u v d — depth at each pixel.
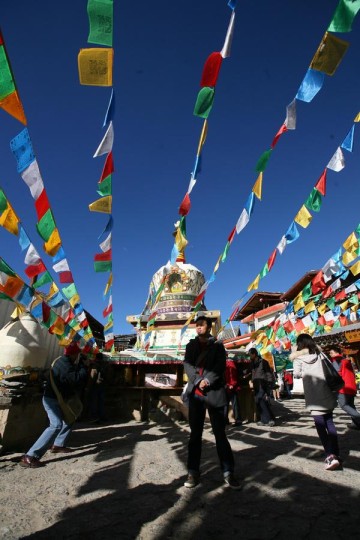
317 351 4.04
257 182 3.55
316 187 3.80
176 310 16.14
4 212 3.10
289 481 3.16
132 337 23.56
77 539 2.05
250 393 8.45
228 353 8.89
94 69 2.16
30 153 2.74
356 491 2.87
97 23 1.99
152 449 4.78
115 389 8.61
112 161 3.21
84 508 2.56
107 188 3.39
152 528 2.20
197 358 3.40
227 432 6.33
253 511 2.46
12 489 3.02
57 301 4.57
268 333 7.50
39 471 3.65
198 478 3.05
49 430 4.08
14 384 4.67
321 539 2.04
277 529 2.17
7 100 2.27
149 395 8.46
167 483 3.18
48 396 4.31
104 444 5.19
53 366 4.52
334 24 2.14
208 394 3.15
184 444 5.11
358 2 2.00
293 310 6.83
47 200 3.12
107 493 2.91
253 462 3.93
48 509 2.54
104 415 7.78
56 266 4.04
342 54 2.29
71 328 5.27
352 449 4.52
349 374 6.00
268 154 3.11
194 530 2.16
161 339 14.77
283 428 6.70
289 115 2.68
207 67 2.34
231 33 2.23
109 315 6.79
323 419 3.71
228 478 2.95
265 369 7.40
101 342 21.80
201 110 2.63
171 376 12.02
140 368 8.90
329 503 2.60
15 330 5.26
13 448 4.61
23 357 5.15
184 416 8.14
